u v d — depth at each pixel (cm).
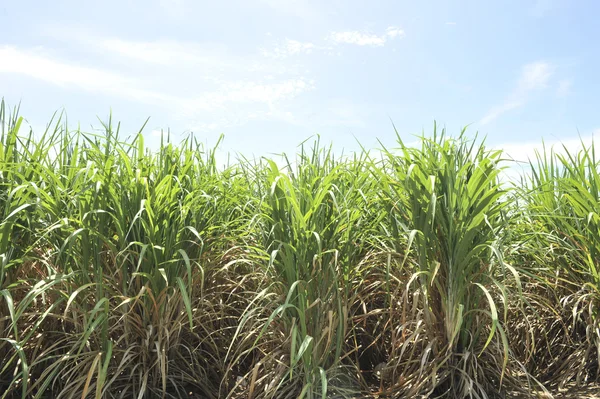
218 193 324
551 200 358
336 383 287
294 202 262
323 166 318
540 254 354
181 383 289
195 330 316
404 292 283
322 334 272
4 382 280
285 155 306
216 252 324
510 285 326
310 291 273
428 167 287
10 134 287
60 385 282
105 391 268
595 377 326
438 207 275
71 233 270
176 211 285
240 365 332
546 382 323
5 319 279
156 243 277
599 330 317
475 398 278
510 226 321
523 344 359
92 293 275
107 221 282
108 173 283
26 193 274
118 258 276
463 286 271
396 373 311
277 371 281
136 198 279
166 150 310
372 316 346
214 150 344
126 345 277
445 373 278
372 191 310
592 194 328
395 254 299
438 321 291
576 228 346
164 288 270
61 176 289
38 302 294
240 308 341
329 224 273
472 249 271
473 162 291
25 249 283
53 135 307
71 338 285
